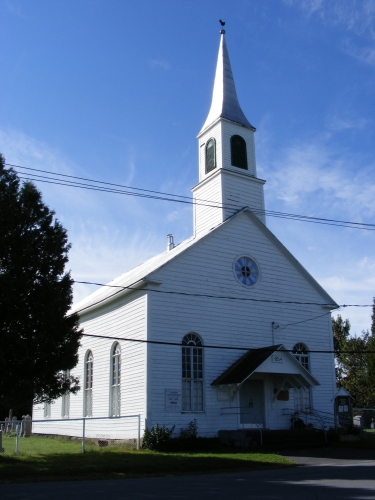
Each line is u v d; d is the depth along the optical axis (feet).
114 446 84.17
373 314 136.98
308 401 97.76
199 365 86.69
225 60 115.03
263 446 81.25
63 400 108.88
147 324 82.48
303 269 102.99
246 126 108.17
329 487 42.32
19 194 67.46
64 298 67.10
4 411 159.74
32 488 44.32
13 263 63.98
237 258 95.50
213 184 102.99
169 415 81.05
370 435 101.86
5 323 62.85
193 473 57.36
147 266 108.47
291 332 98.63
